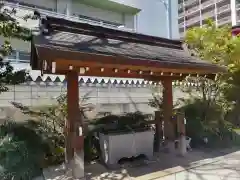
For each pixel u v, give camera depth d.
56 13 8.88
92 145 5.25
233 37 8.02
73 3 9.81
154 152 5.46
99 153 5.11
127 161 4.84
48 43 3.09
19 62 7.32
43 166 4.32
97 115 6.55
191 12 42.69
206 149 5.86
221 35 7.42
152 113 7.56
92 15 10.39
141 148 4.87
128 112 7.02
